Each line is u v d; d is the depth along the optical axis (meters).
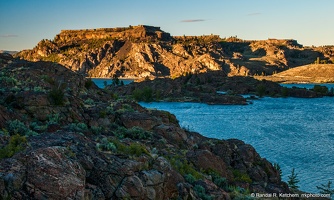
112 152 16.92
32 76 32.25
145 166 16.47
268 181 31.00
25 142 15.59
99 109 29.58
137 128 28.09
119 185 14.51
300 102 180.00
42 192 12.02
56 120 24.27
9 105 23.77
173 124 35.97
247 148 32.84
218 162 27.78
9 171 12.22
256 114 128.75
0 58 36.88
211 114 128.62
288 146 70.31
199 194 19.30
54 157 13.30
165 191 16.20
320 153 63.97
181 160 25.41
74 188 12.62
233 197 22.64
